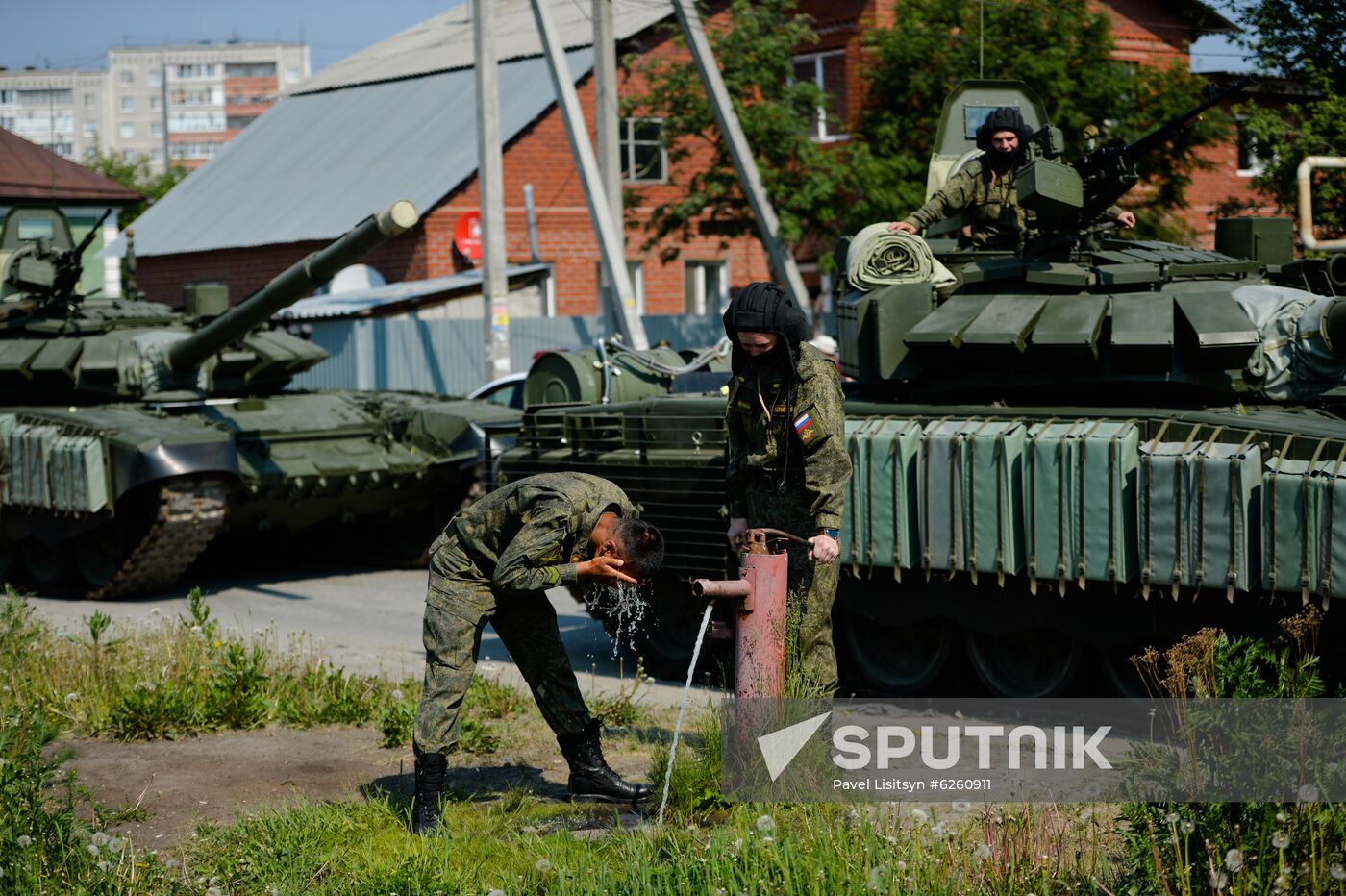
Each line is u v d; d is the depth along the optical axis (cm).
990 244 1550
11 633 1505
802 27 3909
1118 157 1434
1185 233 3572
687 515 1497
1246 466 1168
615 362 1827
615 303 3309
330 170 5259
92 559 2277
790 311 1040
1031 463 1271
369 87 5903
